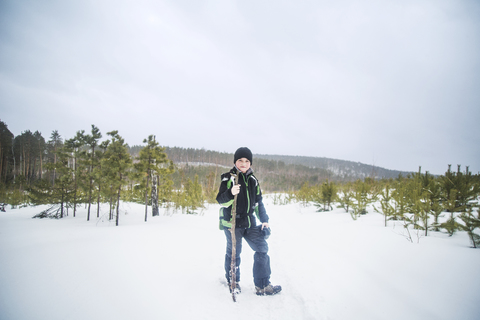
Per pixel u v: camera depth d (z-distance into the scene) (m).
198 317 1.89
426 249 3.06
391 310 1.85
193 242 4.42
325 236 4.59
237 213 2.42
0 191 13.98
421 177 6.19
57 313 1.74
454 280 2.18
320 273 2.77
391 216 5.57
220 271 3.01
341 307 1.98
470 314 1.67
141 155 9.08
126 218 9.20
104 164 7.64
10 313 1.67
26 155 35.16
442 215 4.73
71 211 10.66
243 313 1.99
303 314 1.96
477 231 3.75
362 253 3.25
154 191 10.15
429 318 1.69
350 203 7.57
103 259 2.98
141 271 2.71
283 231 5.68
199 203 13.08
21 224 6.82
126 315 1.81
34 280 2.25
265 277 2.35
